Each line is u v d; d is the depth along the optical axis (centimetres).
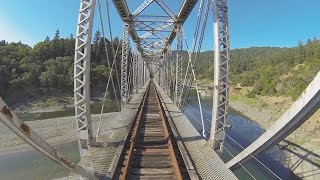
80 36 862
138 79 4053
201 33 1263
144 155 906
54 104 6481
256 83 6612
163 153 923
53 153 439
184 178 725
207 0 1046
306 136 2281
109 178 670
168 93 3378
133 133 1145
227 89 850
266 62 9794
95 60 8706
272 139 536
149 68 8388
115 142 992
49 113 5228
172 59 3222
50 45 8519
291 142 2202
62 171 1862
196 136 1066
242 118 4219
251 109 4988
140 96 2947
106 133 1136
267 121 3828
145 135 1193
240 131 2923
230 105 5938
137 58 3897
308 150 1942
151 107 2148
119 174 725
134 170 779
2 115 325
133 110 1864
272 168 1692
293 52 8081
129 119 1479
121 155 859
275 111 4366
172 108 1983
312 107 416
